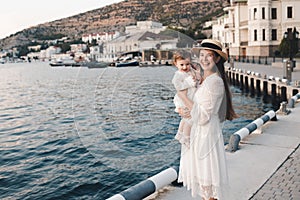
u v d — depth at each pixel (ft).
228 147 23.04
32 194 27.45
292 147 23.79
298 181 17.75
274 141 25.27
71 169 30.09
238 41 175.42
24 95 109.19
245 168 19.79
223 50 11.35
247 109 65.82
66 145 38.68
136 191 14.33
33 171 31.83
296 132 27.91
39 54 357.61
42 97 95.61
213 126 11.52
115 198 13.58
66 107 68.74
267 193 16.42
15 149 40.27
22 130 52.03
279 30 164.04
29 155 37.22
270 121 32.22
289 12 162.40
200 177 11.65
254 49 167.22
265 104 72.59
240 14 174.09
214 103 11.12
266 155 22.11
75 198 25.44
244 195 16.25
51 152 36.96
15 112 72.90
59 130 48.88
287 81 67.51
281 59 136.26
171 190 16.30
